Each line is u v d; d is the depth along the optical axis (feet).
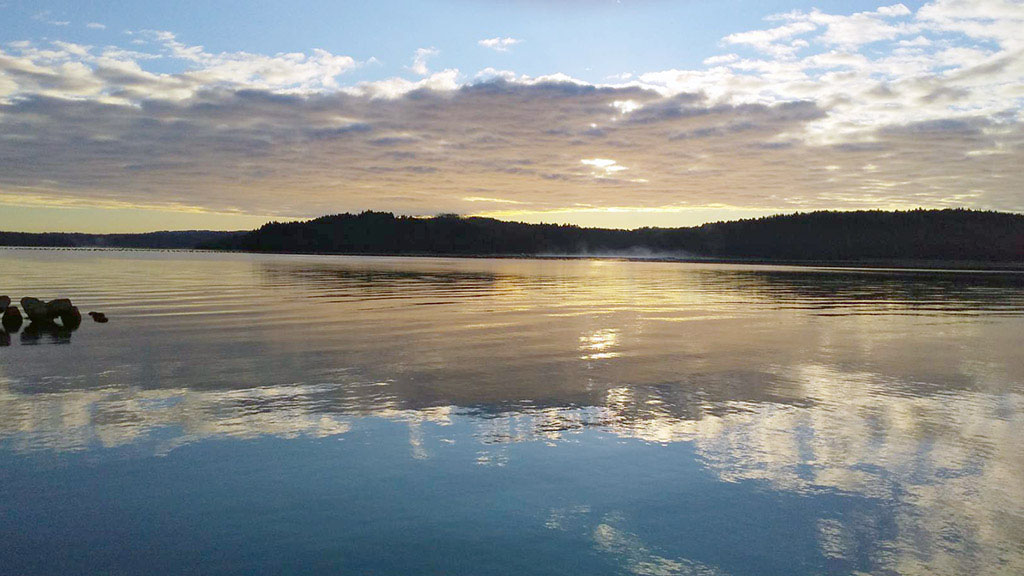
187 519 13.55
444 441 18.74
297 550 12.27
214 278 106.22
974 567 11.94
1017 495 15.16
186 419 20.74
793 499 14.84
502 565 11.80
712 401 23.71
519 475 16.14
